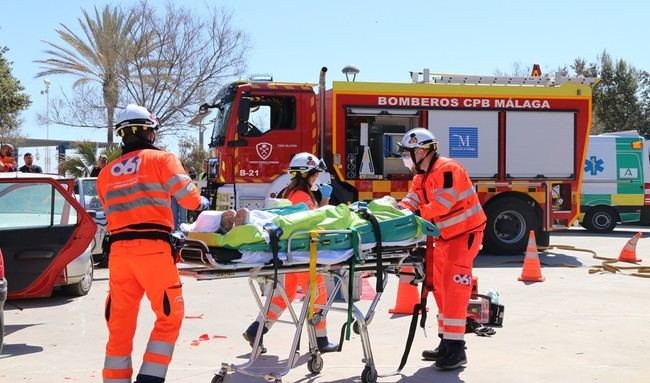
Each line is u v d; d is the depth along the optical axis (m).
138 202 4.65
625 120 42.56
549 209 13.84
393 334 7.36
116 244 4.68
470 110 13.54
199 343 6.95
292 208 5.61
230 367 5.30
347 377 5.80
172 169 4.73
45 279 8.08
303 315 5.32
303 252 5.21
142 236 4.63
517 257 13.62
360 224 5.46
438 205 5.82
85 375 5.86
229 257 4.90
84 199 13.40
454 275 5.94
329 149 13.05
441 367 5.93
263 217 5.20
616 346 6.79
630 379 5.68
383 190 13.13
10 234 7.93
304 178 6.54
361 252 5.43
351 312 5.45
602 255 14.46
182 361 6.29
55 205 8.57
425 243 5.91
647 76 43.09
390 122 13.35
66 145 27.53
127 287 4.73
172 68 29.41
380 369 6.02
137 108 4.92
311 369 5.90
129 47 29.16
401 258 5.70
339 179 12.95
